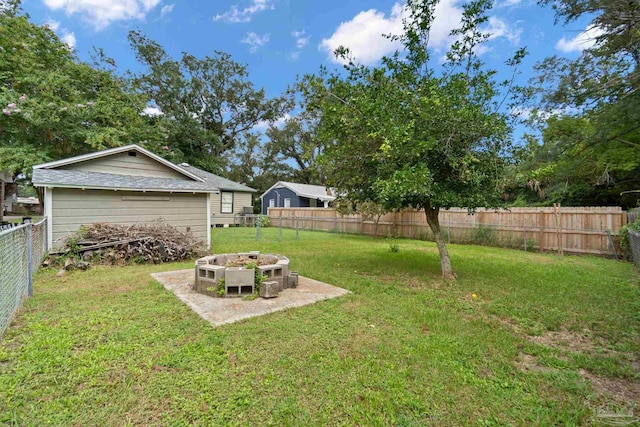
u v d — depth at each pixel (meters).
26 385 2.13
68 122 11.71
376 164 5.27
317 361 2.55
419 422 1.88
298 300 4.17
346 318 3.52
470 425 1.88
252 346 2.79
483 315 3.76
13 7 12.22
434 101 4.49
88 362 2.45
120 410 1.92
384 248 9.67
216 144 24.75
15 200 21.42
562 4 6.21
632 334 3.21
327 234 14.64
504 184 5.30
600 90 6.65
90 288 4.63
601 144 7.57
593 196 11.94
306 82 5.31
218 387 2.17
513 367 2.54
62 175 7.68
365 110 4.79
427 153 4.84
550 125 8.64
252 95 27.05
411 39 5.20
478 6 4.78
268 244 10.34
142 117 17.84
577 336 3.20
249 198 21.03
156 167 9.74
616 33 6.08
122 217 8.23
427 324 3.39
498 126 4.57
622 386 2.31
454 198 5.01
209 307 3.81
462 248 9.92
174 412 1.92
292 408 1.97
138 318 3.40
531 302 4.24
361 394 2.13
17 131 11.09
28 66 11.47
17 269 3.52
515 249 10.01
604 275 5.93
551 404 2.07
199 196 9.76
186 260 7.45
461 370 2.46
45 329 3.05
